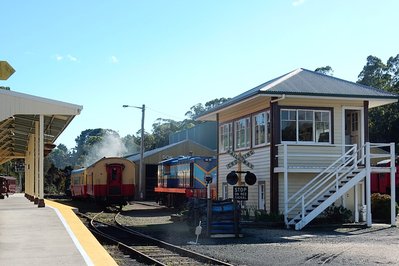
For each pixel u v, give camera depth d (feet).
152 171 172.35
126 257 45.65
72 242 35.19
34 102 47.73
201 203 64.59
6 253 31.48
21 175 211.00
